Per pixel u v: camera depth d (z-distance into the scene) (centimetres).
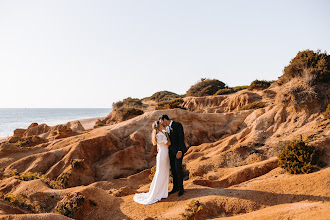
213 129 2647
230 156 1723
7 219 484
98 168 1933
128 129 2408
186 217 615
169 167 784
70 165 1788
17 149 2142
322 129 1538
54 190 979
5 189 1081
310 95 1833
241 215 617
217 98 4497
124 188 941
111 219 680
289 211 551
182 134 750
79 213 709
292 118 1916
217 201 687
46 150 2212
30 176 1243
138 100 8050
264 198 682
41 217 501
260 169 1281
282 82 2250
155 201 740
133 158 2066
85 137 2270
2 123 10050
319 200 610
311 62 1970
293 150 1094
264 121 2083
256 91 4516
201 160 1819
